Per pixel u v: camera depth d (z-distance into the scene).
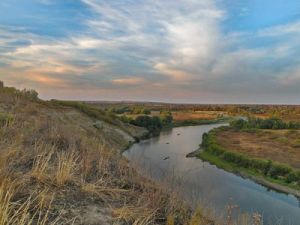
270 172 39.22
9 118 11.23
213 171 39.75
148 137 73.94
